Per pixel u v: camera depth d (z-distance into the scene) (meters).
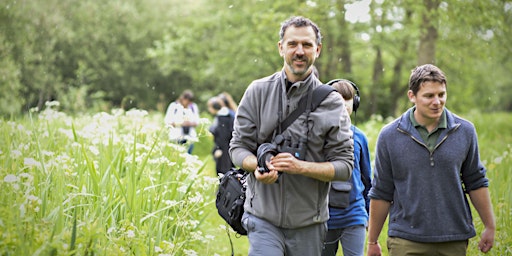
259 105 3.82
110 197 4.99
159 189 5.78
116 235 4.67
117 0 32.16
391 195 3.97
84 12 30.92
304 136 3.69
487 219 3.88
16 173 4.88
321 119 3.68
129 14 32.75
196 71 27.58
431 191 3.77
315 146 3.73
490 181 7.37
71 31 29.45
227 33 23.02
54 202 4.55
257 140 3.86
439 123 3.79
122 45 33.06
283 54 3.75
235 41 23.17
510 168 7.90
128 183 5.19
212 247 6.42
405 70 27.58
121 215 5.00
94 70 32.09
